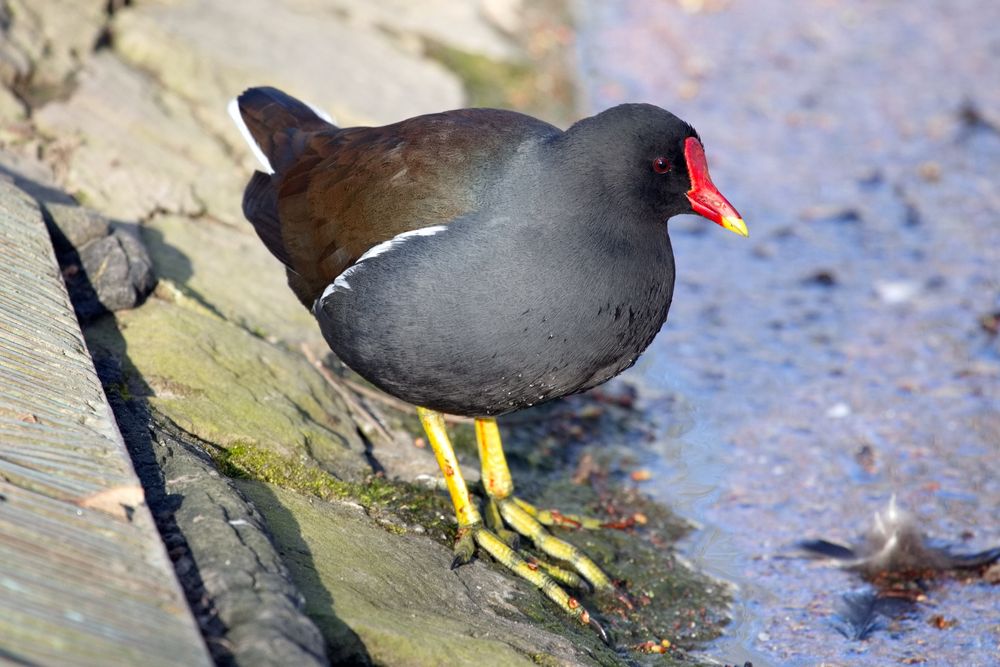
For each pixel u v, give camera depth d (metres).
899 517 10.31
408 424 11.09
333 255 9.17
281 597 6.36
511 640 7.45
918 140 18.70
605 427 12.19
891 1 24.27
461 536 9.02
